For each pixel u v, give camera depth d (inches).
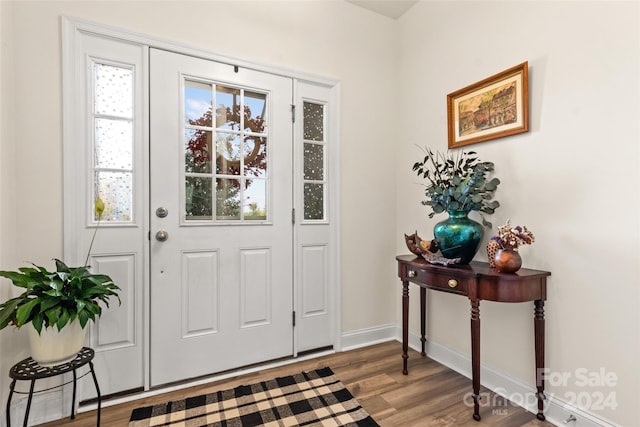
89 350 59.2
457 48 84.4
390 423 61.4
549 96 63.7
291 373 80.7
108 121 69.6
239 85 82.4
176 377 75.2
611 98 54.6
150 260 72.7
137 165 71.6
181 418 62.7
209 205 79.7
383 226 103.3
